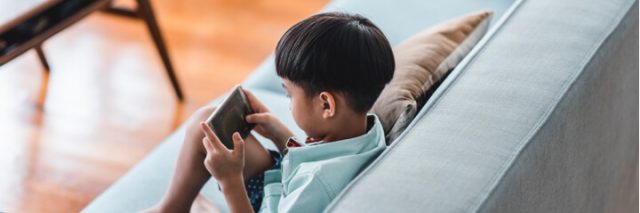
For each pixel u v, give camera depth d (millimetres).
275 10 2914
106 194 1371
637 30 1381
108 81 2463
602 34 1214
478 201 879
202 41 2713
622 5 1297
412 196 880
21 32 1864
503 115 1025
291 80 1061
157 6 2918
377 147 1079
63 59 2570
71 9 1977
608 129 1352
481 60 1166
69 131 2229
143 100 2375
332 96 1042
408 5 1951
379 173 926
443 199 876
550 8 1278
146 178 1396
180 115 2316
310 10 2922
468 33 1440
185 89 2443
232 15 2877
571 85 1099
